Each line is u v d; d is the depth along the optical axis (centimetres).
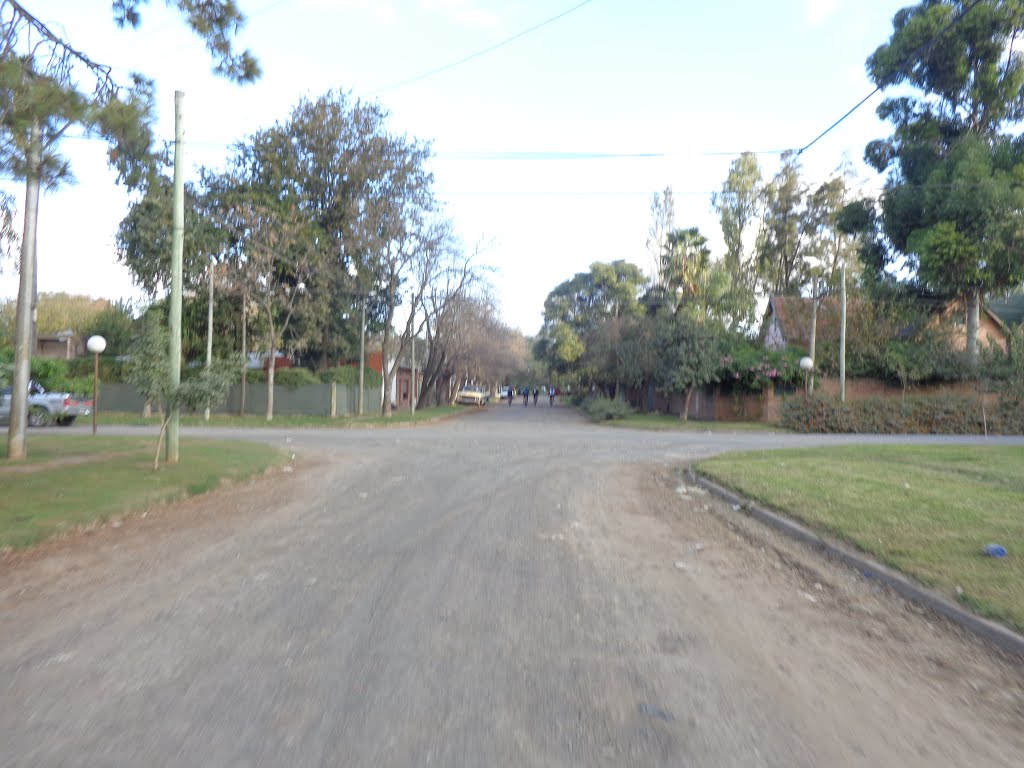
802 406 3606
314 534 1060
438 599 750
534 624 675
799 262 5419
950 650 626
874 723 487
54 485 1326
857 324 4103
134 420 3594
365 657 590
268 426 3506
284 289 4081
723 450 2317
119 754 433
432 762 427
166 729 464
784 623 693
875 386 4088
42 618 685
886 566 848
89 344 2455
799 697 527
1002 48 3225
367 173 4044
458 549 970
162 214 3609
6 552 925
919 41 3206
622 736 462
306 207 4047
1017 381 3616
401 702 506
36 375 3188
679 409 4816
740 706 509
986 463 1734
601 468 1859
